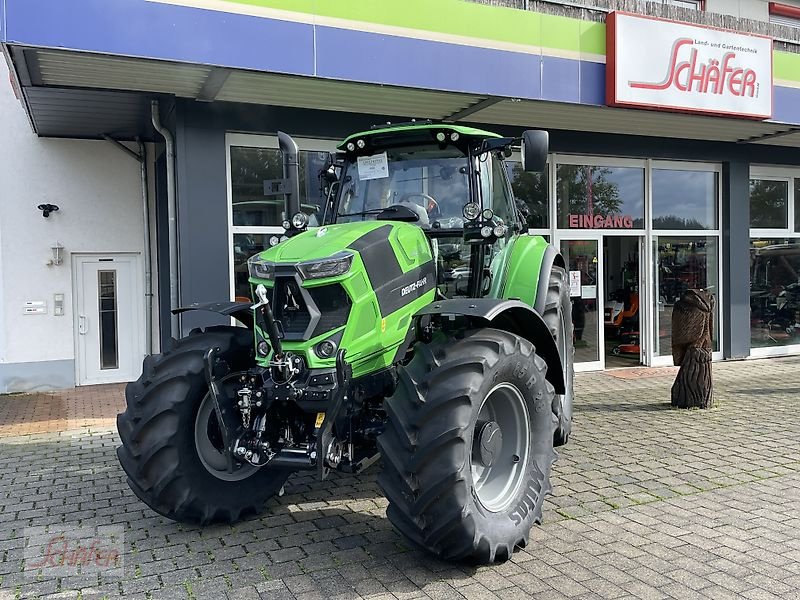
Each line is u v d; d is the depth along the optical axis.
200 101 8.13
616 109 8.96
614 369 11.11
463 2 7.82
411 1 7.54
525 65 8.21
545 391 4.18
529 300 5.25
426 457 3.40
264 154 8.77
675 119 9.69
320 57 7.15
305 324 3.79
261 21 6.85
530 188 10.41
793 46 10.97
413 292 4.16
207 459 4.34
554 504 4.77
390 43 7.48
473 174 4.75
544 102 8.50
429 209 4.76
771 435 6.66
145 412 4.15
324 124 8.84
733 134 10.94
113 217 10.40
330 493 5.12
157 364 4.30
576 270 10.82
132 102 8.26
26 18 5.93
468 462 3.51
